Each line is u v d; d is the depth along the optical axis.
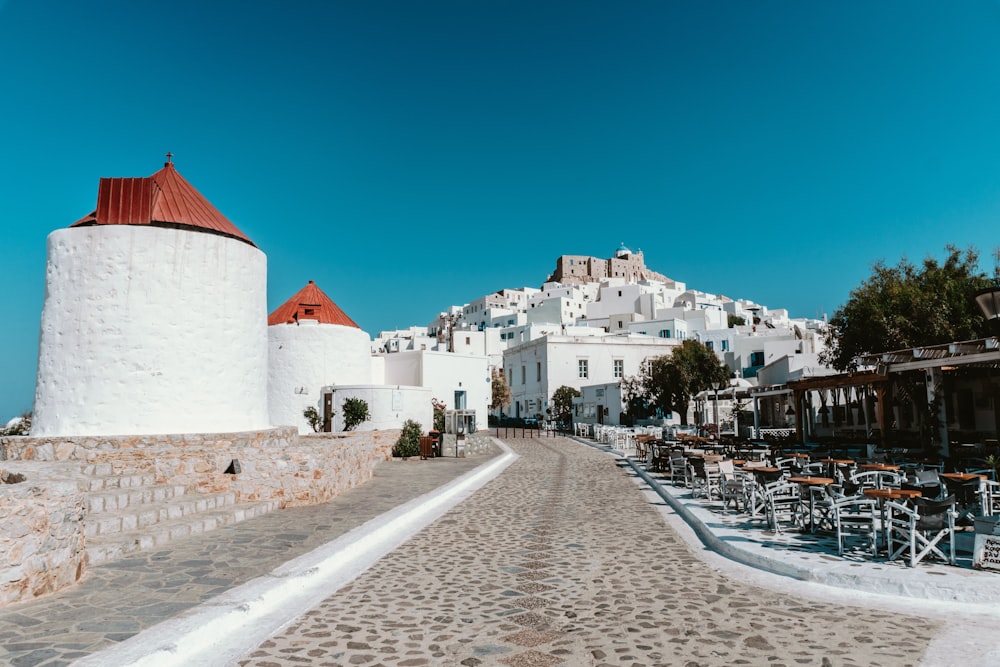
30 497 6.11
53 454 10.75
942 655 4.67
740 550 7.80
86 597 6.12
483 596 6.43
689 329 74.88
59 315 11.90
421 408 25.84
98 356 11.72
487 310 107.50
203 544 8.53
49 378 11.87
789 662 4.60
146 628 5.20
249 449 11.69
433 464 21.45
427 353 33.59
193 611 5.56
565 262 152.25
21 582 5.92
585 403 46.53
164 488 10.38
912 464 11.99
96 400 11.63
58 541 6.39
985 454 14.73
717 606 5.96
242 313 13.53
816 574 6.68
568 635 5.25
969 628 5.23
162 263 12.23
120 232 12.00
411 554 8.38
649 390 40.72
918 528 6.82
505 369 63.50
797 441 21.05
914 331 17.84
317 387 26.55
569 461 23.05
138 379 11.83
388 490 14.40
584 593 6.48
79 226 12.72
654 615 5.73
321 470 12.39
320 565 7.25
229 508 10.55
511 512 11.80
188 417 12.30
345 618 5.77
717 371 37.88
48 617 5.50
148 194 12.73
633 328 64.50
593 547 8.66
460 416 25.70
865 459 14.48
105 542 7.84
